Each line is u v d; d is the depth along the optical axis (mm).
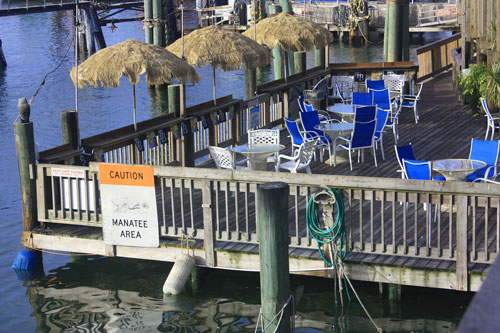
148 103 30969
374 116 12617
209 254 8695
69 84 35969
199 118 13328
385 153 13758
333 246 7867
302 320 7926
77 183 9414
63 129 10320
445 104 18875
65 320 8438
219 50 13438
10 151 20625
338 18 53562
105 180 9023
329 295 8539
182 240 8891
